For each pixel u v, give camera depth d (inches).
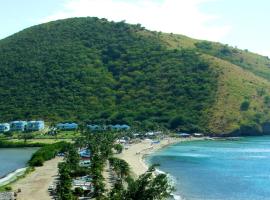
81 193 4869.6
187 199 5187.0
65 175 5039.4
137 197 2743.6
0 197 4997.5
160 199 2797.7
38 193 5344.5
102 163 6845.5
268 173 7406.5
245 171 7647.6
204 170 7706.7
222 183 6363.2
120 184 4527.6
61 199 4244.6
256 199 5329.7
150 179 2928.2
